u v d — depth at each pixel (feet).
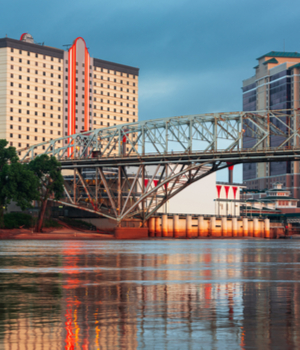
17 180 358.84
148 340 36.35
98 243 288.71
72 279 77.15
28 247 215.51
